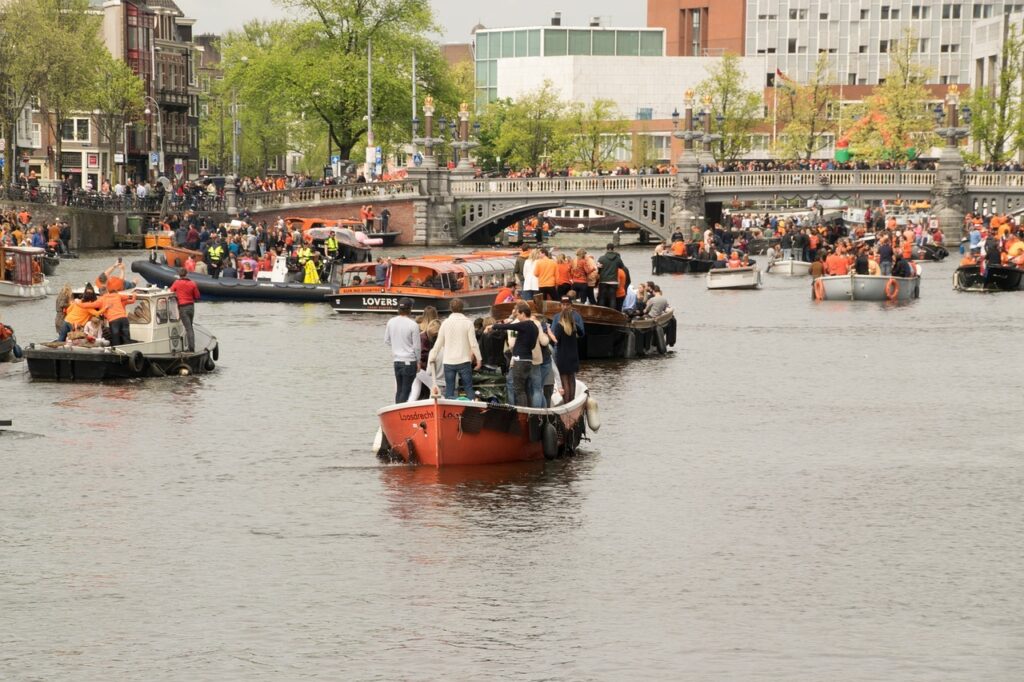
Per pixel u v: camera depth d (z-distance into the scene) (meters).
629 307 98.06
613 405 75.31
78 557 45.97
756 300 142.12
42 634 38.94
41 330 106.19
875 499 53.84
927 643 38.03
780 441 65.50
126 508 52.28
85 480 56.88
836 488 55.66
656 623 39.66
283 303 134.50
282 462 60.06
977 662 36.66
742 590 42.50
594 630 39.09
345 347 100.25
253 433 66.69
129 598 41.88
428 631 39.03
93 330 84.62
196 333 93.81
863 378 86.19
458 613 40.44
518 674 36.00
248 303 134.25
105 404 74.25
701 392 80.00
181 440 65.00
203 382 82.38
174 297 85.94
